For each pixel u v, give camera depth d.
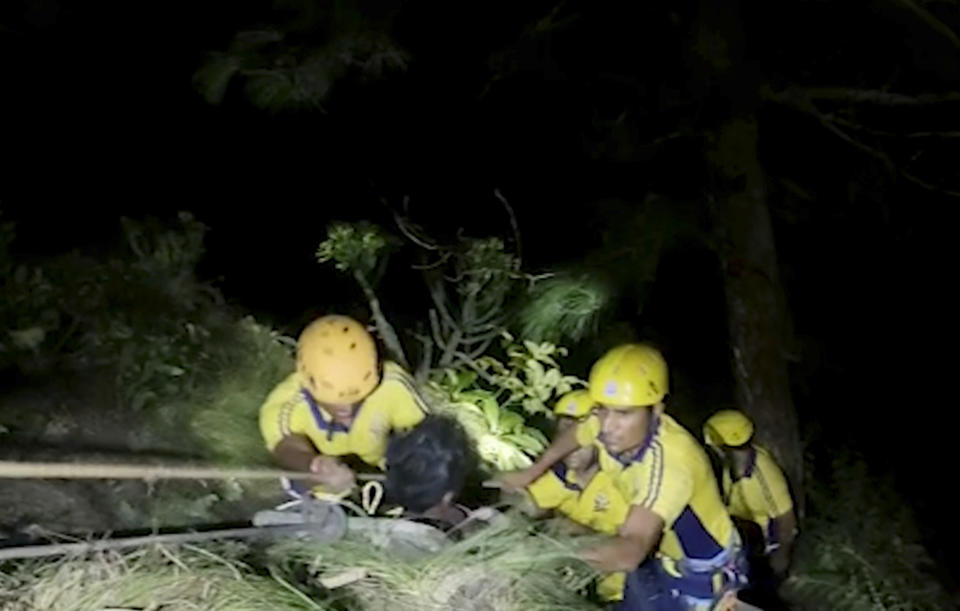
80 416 6.66
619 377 4.55
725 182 9.35
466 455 5.17
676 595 5.02
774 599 7.40
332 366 4.76
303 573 4.61
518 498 5.43
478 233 11.91
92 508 5.64
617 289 8.98
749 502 7.08
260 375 7.97
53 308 7.51
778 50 9.62
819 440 11.65
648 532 4.54
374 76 7.55
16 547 5.00
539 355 8.07
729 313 9.62
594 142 9.45
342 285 12.57
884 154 9.54
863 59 9.66
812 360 12.82
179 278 8.55
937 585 9.80
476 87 9.93
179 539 4.51
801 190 10.27
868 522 10.10
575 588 4.89
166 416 6.91
